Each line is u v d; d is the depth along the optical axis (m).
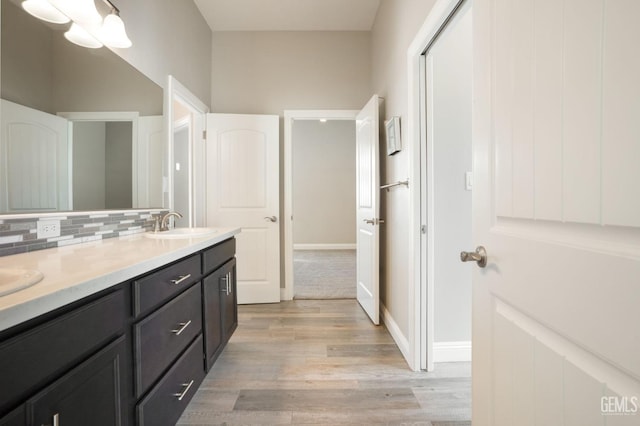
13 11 1.14
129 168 1.81
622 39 0.45
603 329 0.48
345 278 4.17
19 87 1.16
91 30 1.50
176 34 2.41
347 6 2.83
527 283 0.66
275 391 1.66
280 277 3.25
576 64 0.53
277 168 3.12
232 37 3.20
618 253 0.46
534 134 0.64
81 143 1.46
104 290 0.87
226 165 3.06
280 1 2.76
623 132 0.45
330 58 3.23
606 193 0.48
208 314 1.63
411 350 1.88
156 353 1.11
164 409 1.16
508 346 0.73
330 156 6.85
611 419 0.47
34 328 0.63
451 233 1.96
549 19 0.59
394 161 2.29
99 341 0.83
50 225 1.31
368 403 1.56
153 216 2.05
